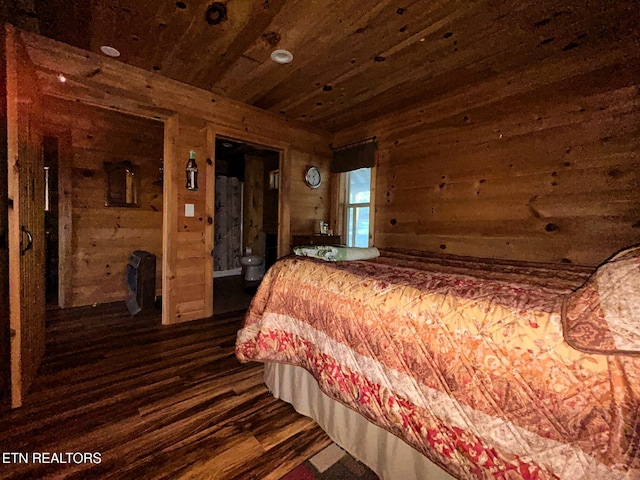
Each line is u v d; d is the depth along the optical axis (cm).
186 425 145
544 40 195
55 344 233
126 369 198
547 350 75
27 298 170
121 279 371
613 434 64
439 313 97
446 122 284
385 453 116
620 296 72
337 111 330
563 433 71
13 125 148
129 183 371
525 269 149
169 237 276
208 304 307
